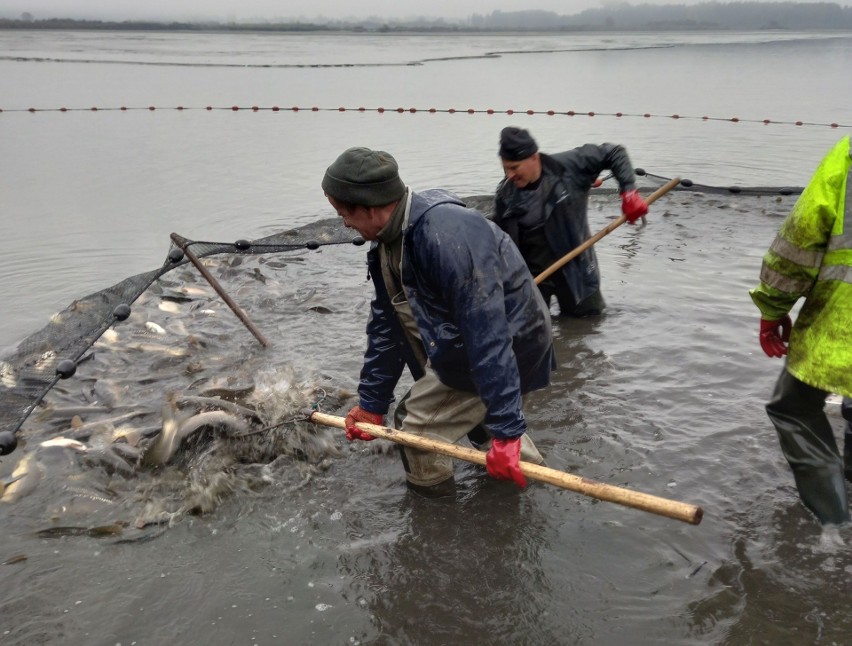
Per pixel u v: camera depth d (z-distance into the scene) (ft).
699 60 135.33
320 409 15.52
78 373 18.12
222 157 45.06
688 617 9.92
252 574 11.02
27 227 30.60
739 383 16.25
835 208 9.87
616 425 14.71
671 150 44.39
